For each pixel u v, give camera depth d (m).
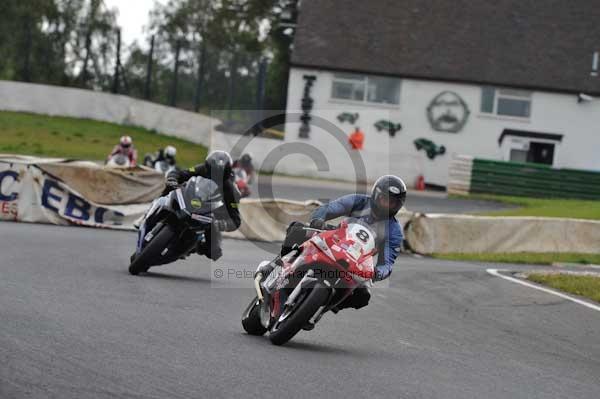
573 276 54.50
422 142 141.88
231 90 149.38
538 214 97.31
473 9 151.50
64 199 65.25
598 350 35.50
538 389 26.36
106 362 23.23
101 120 156.38
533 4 153.00
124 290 36.59
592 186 126.19
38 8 162.75
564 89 142.75
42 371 21.61
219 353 26.11
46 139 136.50
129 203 67.19
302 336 31.52
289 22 178.75
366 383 24.48
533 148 143.88
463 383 26.05
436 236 68.62
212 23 194.38
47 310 29.80
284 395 21.95
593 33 149.88
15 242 49.88
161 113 152.12
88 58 162.00
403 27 147.88
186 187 40.66
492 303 45.00
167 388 21.36
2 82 156.62
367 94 142.38
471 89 142.88
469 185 127.94
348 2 149.75
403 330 35.22
